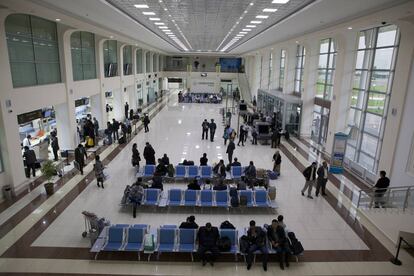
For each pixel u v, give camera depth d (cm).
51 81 1451
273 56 3016
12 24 1150
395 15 941
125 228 780
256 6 1060
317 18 1226
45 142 1441
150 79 3975
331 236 874
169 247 757
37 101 1285
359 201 1011
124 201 1002
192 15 1289
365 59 1433
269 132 1953
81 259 746
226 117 2544
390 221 900
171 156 1609
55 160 1462
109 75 2248
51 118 1727
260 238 745
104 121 2138
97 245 758
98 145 1822
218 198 1023
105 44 2234
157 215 978
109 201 1071
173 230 778
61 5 1066
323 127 1911
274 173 1326
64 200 1075
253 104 3844
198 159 1569
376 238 867
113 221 934
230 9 1136
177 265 733
